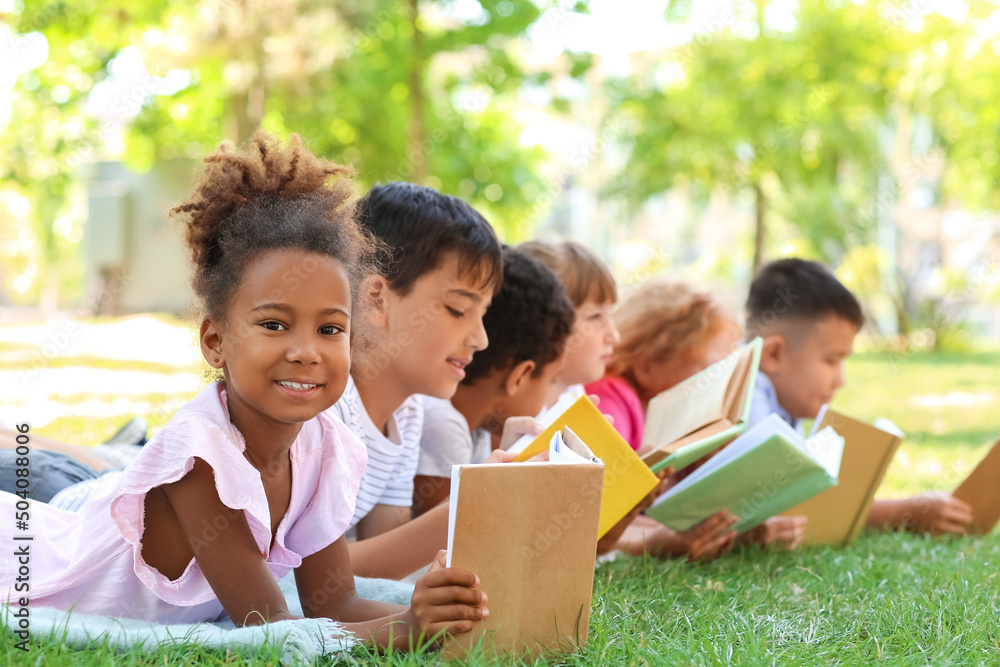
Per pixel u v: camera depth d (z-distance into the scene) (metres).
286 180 1.51
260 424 1.50
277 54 9.02
